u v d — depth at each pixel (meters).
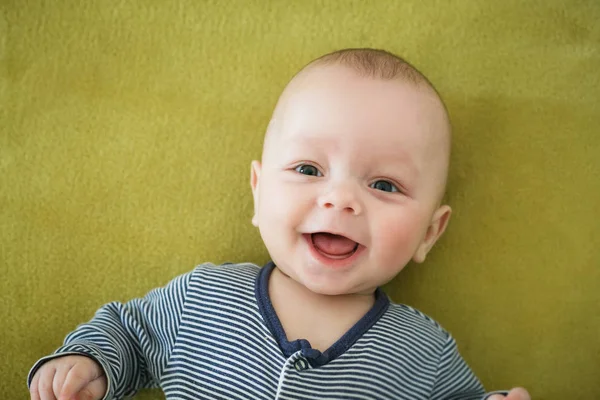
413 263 1.00
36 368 0.69
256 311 0.80
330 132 0.78
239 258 0.99
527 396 0.73
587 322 1.00
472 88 1.02
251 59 1.01
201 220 0.99
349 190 0.77
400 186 0.81
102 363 0.71
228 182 0.99
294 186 0.79
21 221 0.95
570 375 0.99
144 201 0.98
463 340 0.99
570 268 1.00
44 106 0.97
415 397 0.82
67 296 0.95
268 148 0.85
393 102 0.80
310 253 0.79
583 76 1.03
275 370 0.75
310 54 1.02
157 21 1.00
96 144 0.97
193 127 1.00
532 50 1.03
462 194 1.01
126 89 0.99
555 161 1.02
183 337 0.80
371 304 0.86
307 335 0.80
